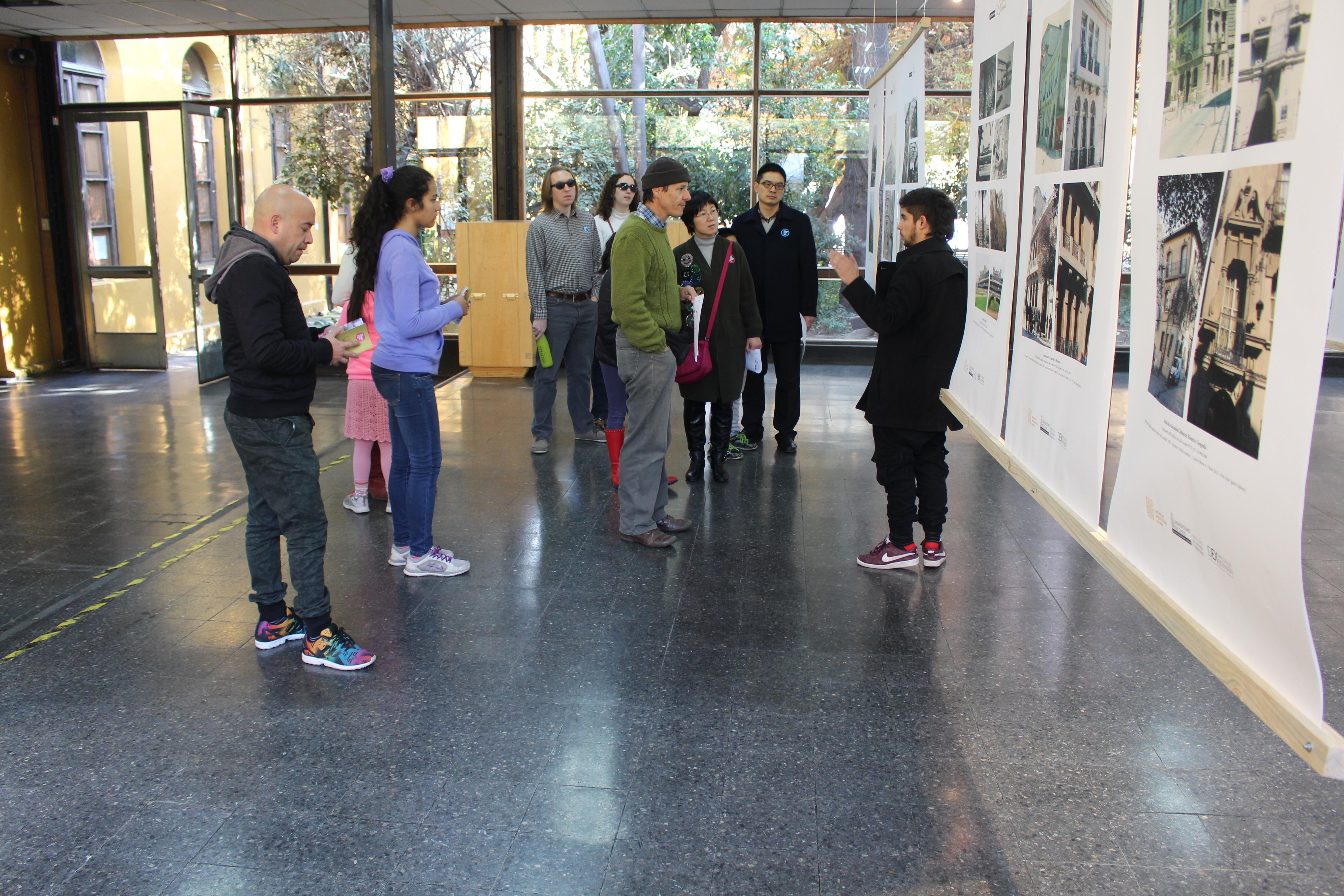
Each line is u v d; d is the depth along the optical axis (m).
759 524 4.66
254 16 8.62
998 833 2.34
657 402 4.22
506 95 9.19
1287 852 2.27
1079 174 2.12
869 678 3.12
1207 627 1.57
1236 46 1.44
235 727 2.83
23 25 8.88
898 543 4.07
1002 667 3.20
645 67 9.11
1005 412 2.76
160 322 9.70
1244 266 1.43
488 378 8.66
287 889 2.16
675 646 3.36
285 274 3.03
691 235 4.90
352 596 3.79
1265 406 1.38
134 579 4.00
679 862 2.24
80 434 6.80
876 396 3.93
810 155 9.18
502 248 8.45
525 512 4.84
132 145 9.41
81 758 2.67
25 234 9.49
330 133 9.60
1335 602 3.72
